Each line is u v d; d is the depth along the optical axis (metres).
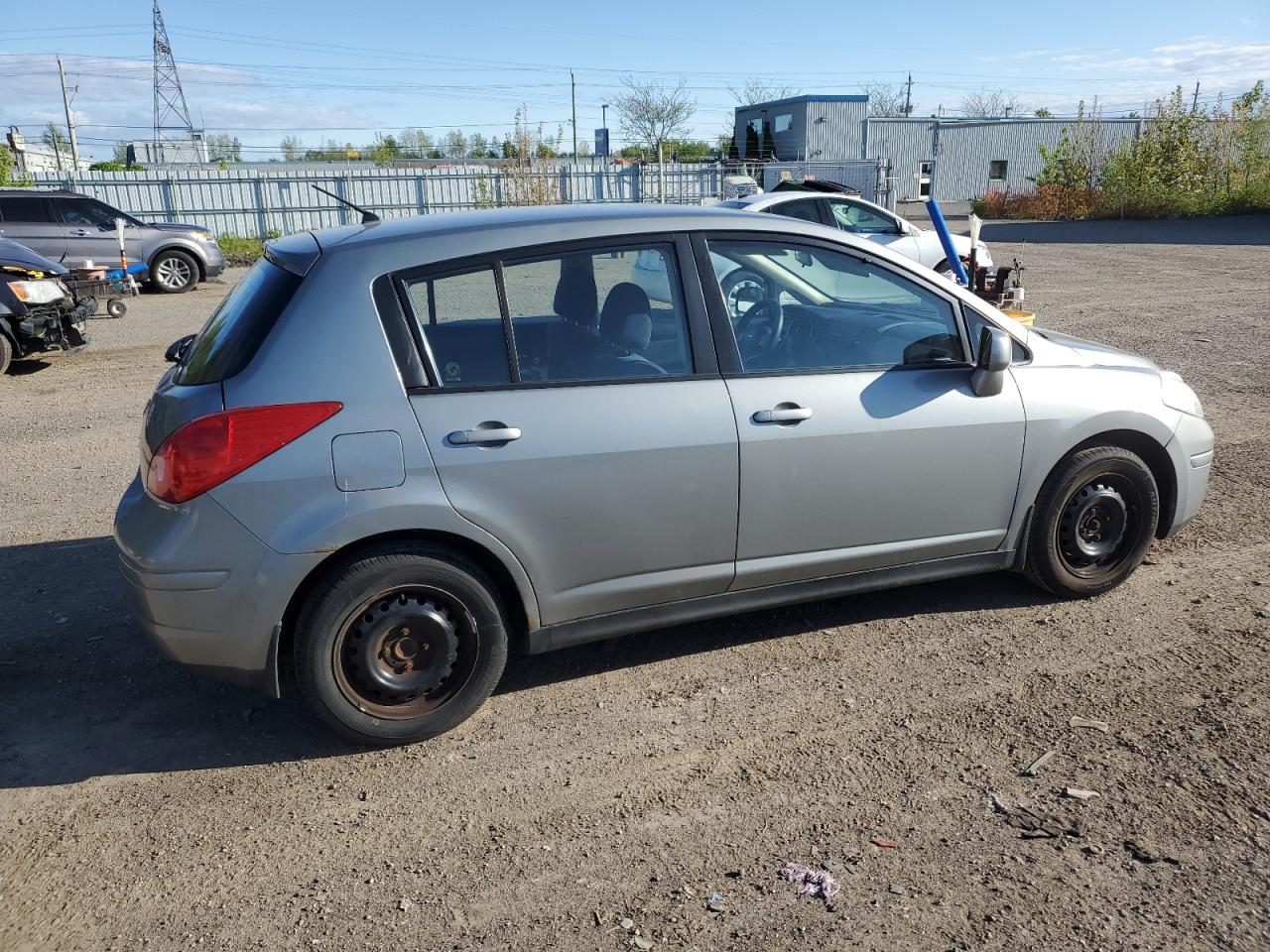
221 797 3.22
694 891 2.72
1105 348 4.64
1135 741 3.34
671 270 3.65
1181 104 32.94
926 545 4.07
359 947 2.55
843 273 3.94
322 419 3.19
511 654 4.12
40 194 17.08
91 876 2.85
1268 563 4.78
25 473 6.82
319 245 3.47
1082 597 4.45
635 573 3.64
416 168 46.12
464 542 3.42
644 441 3.50
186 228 18.20
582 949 2.52
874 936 2.52
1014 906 2.61
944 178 46.84
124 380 10.10
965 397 3.97
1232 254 20.33
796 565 3.87
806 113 46.00
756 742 3.44
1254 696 3.60
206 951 2.55
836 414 3.75
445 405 3.31
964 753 3.32
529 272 3.48
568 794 3.18
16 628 4.43
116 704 3.80
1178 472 4.45
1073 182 35.53
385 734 3.42
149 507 3.27
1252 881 2.67
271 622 3.21
